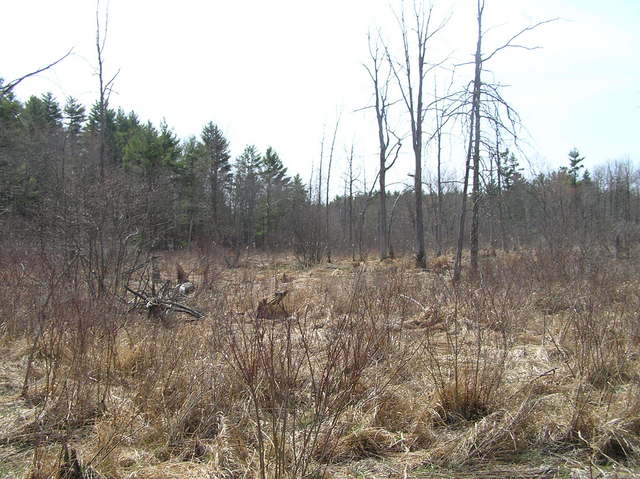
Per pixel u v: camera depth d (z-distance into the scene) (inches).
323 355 172.4
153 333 214.2
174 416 160.4
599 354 195.3
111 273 315.9
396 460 142.6
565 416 159.5
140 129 1235.9
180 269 466.9
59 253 310.2
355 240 1160.2
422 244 722.2
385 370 182.1
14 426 155.3
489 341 210.5
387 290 253.3
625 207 1425.9
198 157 1321.4
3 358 221.5
